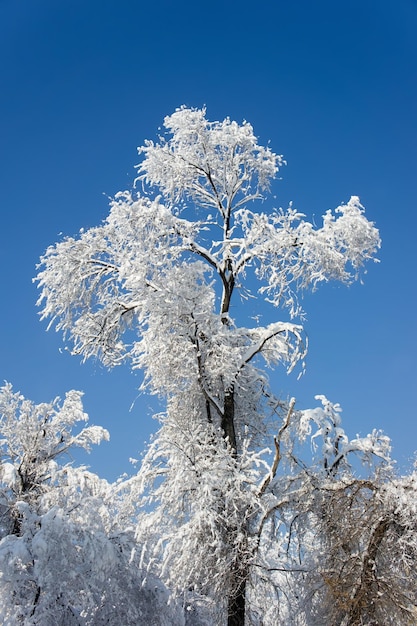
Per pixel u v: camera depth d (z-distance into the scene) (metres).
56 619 14.88
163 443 13.13
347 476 13.90
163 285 13.17
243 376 14.12
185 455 12.38
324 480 13.48
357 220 13.42
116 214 13.91
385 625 12.41
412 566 12.61
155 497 12.89
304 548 13.72
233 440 13.77
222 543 11.73
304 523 13.43
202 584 12.06
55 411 18.55
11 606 14.40
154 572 15.86
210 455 12.47
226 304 14.84
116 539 15.95
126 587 15.80
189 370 13.40
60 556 14.55
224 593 11.94
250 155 15.60
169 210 14.02
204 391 13.67
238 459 12.82
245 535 12.11
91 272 14.73
